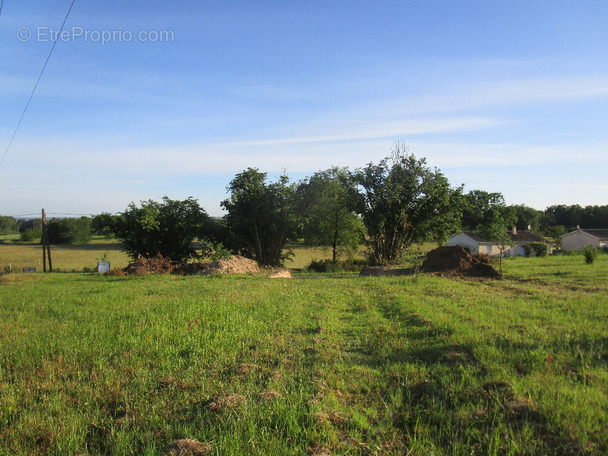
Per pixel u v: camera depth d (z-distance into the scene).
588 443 3.51
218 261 26.75
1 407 4.70
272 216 36.06
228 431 3.92
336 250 42.00
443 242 35.84
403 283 16.52
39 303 12.78
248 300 12.31
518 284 16.12
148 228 35.12
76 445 3.83
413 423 4.14
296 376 5.48
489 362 5.63
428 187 33.88
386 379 5.33
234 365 6.06
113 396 4.99
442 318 8.81
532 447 3.50
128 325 8.89
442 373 5.40
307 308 10.89
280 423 4.12
